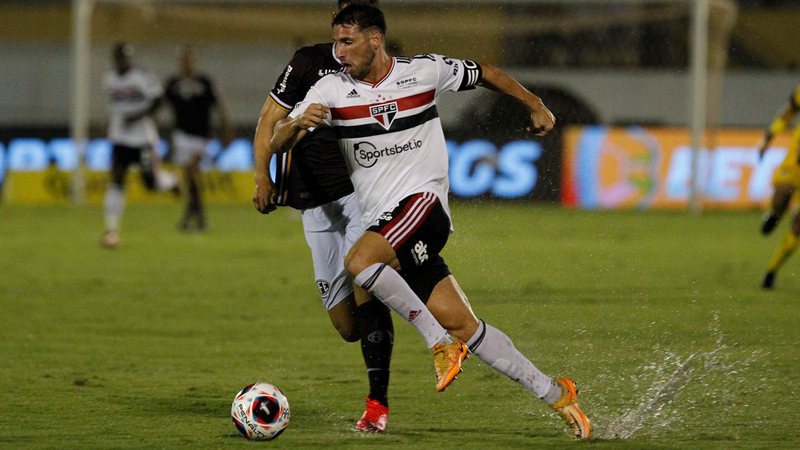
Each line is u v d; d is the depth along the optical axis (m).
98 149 81.88
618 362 25.00
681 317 31.67
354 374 24.05
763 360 24.98
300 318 32.31
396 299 17.78
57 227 63.09
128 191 82.75
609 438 18.00
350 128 18.41
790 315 32.03
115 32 95.75
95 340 28.45
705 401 20.86
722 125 93.25
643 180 78.00
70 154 82.38
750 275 42.31
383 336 18.98
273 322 31.55
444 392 22.03
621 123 95.12
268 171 18.97
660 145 77.88
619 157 78.12
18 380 23.14
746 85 93.00
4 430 18.50
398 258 18.14
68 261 46.97
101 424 19.00
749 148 77.88
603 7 89.56
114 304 35.03
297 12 91.44
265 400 17.72
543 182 79.19
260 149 19.05
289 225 66.81
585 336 28.53
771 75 92.94
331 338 28.84
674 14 87.38
